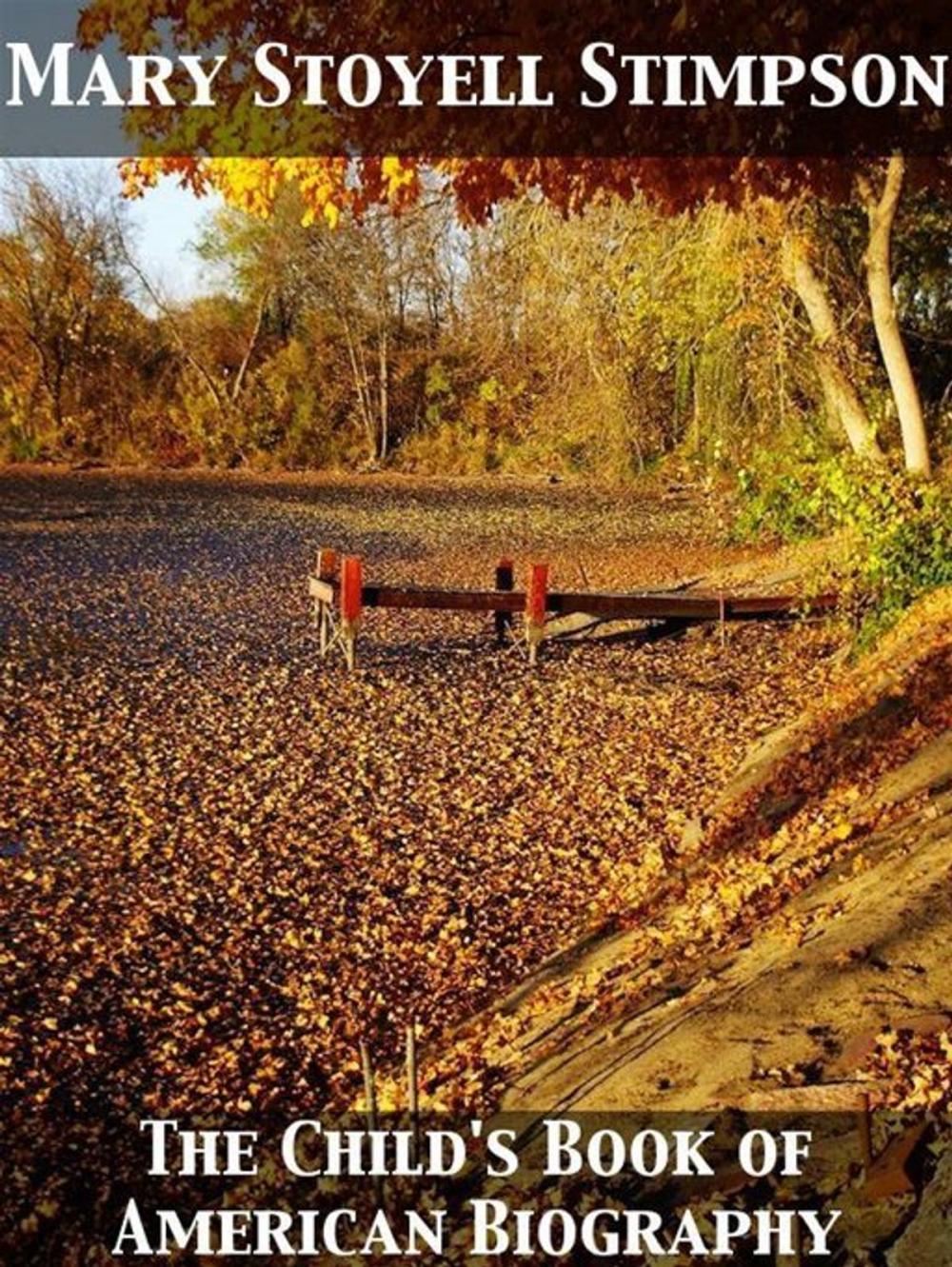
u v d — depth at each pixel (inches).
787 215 854.5
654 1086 250.2
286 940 378.9
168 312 2630.4
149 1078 308.5
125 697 663.8
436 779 533.6
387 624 869.2
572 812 491.2
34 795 506.9
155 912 397.4
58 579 1082.7
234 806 497.0
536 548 1331.2
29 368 2549.2
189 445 2496.3
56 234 2502.5
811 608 770.8
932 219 993.5
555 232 946.7
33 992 345.1
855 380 967.0
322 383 2539.4
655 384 1317.7
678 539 1352.1
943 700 482.3
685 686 688.4
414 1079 244.5
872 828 375.6
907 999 253.3
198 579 1101.1
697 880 389.1
